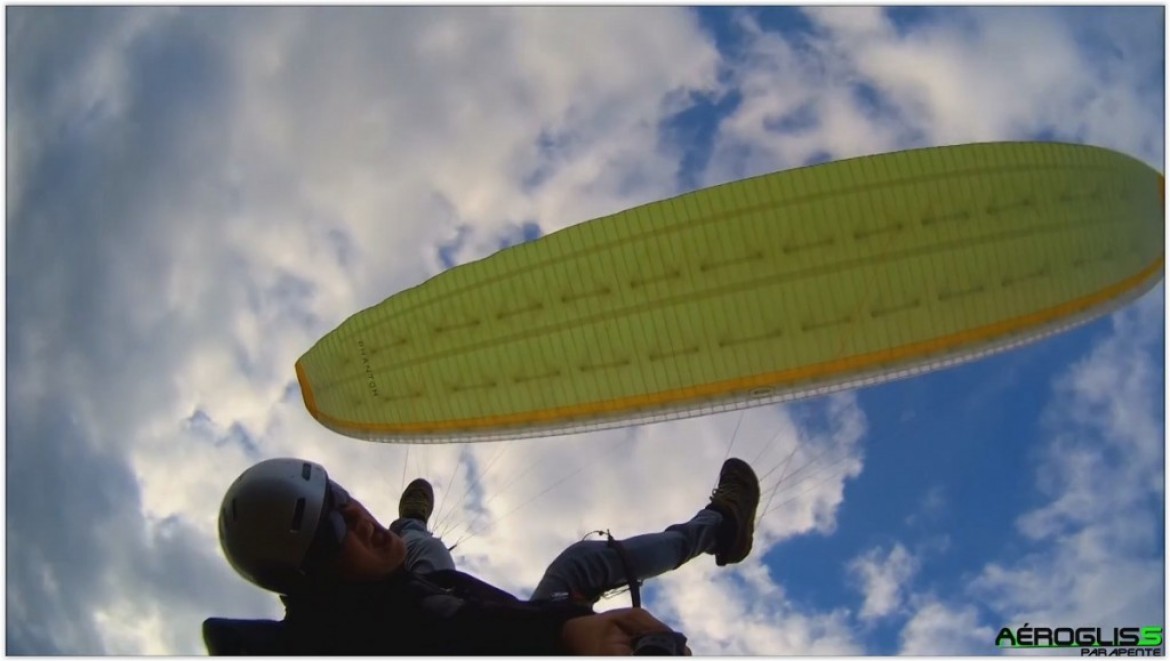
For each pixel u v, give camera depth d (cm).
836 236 1095
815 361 1166
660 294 1133
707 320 1140
